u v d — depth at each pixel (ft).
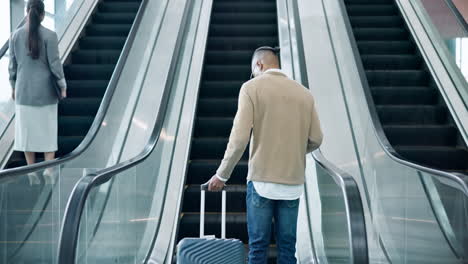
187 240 9.92
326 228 14.38
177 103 22.09
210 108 24.17
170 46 27.04
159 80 24.89
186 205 18.60
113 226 13.39
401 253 14.52
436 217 11.73
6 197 10.63
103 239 12.67
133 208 15.12
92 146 17.78
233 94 25.50
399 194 14.69
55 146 18.49
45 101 18.12
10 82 18.30
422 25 27.40
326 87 24.18
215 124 22.80
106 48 27.63
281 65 25.73
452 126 21.66
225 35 30.91
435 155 20.52
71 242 8.94
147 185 16.72
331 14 28.73
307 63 25.61
